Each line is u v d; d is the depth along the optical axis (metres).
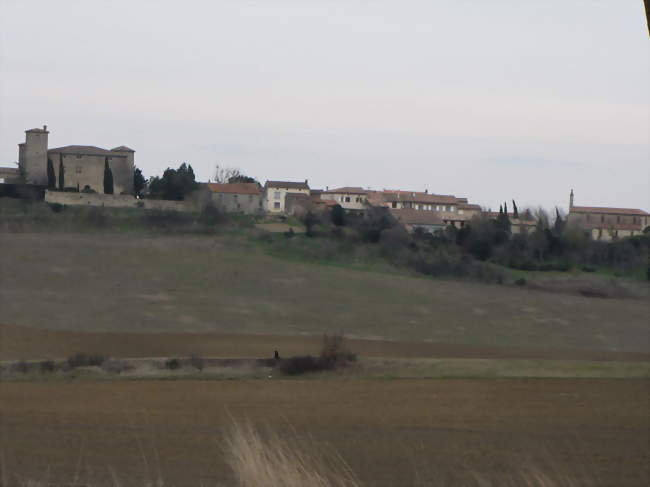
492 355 149.75
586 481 51.16
